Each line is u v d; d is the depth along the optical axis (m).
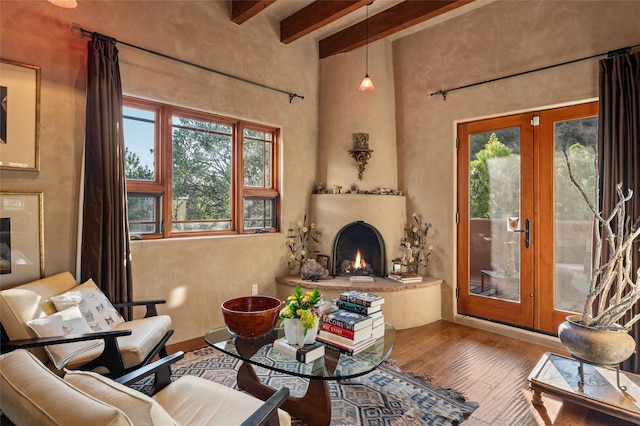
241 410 1.43
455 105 3.96
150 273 3.05
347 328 2.02
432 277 4.15
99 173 2.64
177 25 3.23
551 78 3.29
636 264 2.75
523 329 3.54
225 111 3.59
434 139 4.14
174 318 3.21
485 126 3.81
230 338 2.17
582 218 3.21
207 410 1.44
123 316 2.75
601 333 2.16
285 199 4.20
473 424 2.10
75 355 1.98
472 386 2.53
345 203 4.21
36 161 2.49
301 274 4.06
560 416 2.17
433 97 4.14
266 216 4.15
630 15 2.89
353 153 4.29
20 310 2.00
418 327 3.80
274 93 4.05
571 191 3.27
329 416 1.96
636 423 1.89
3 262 2.37
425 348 3.22
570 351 2.28
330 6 3.60
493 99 3.66
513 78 3.53
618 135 2.83
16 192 2.42
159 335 2.40
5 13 2.38
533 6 3.40
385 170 4.39
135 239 3.06
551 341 3.30
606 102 2.88
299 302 2.01
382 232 4.20
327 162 4.45
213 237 3.51
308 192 4.46
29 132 2.47
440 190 4.10
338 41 4.38
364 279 3.96
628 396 2.07
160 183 3.26
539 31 3.37
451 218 4.02
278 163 4.19
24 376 1.01
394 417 2.13
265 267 3.98
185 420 1.38
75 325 2.09
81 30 2.61
